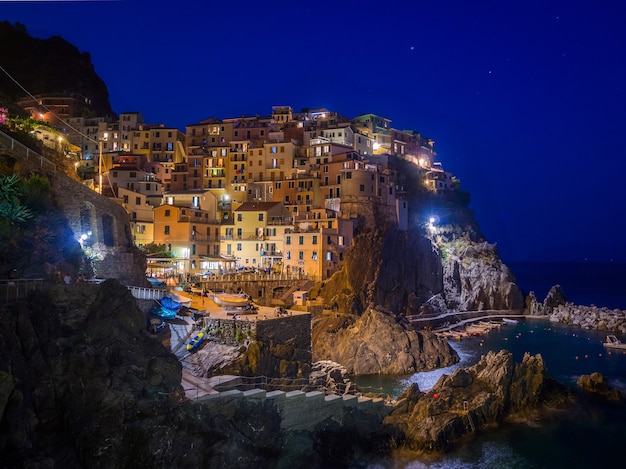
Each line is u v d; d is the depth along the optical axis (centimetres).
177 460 3281
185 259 8775
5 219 4141
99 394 3250
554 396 6175
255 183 13212
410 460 4669
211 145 15075
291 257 10656
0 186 4356
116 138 15262
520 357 9325
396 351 8275
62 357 3412
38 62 17150
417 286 12238
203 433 3528
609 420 5753
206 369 5012
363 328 8525
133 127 15350
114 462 3122
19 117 8012
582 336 11519
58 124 15400
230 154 13850
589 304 17800
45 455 2936
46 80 16875
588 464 4728
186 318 5872
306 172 13012
